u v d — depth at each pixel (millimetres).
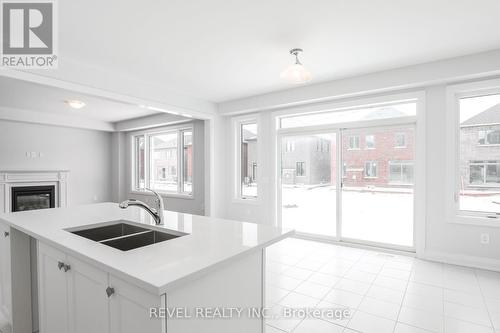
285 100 4613
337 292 2711
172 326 1054
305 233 4707
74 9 2287
